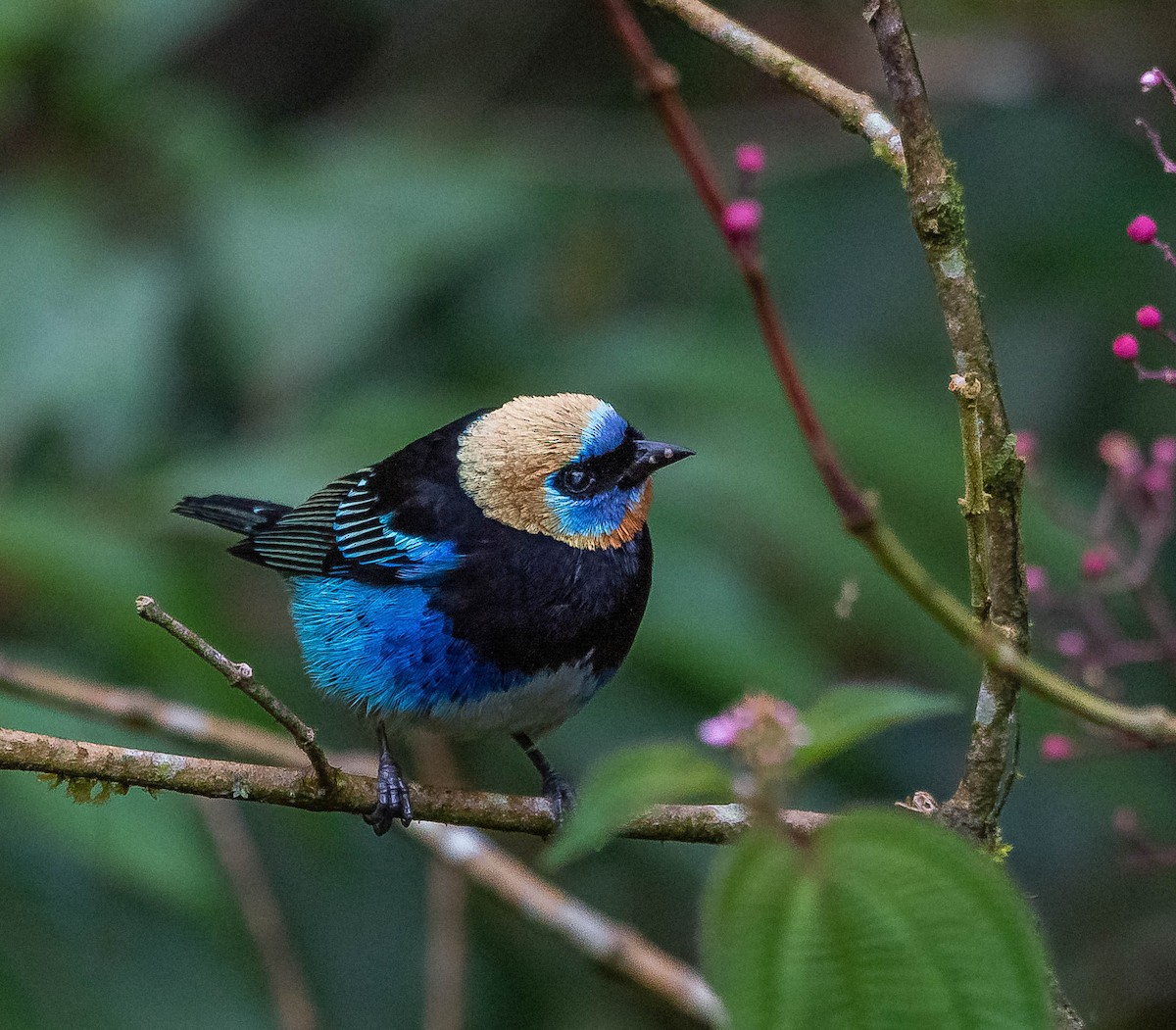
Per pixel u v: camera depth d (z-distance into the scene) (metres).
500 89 14.82
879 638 11.38
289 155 12.17
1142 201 13.22
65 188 11.77
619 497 9.17
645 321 12.16
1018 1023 3.60
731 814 6.97
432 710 9.19
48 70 11.87
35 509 9.91
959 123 14.01
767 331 4.22
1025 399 12.99
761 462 10.14
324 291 11.05
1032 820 12.69
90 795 7.20
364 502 9.59
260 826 11.35
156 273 11.34
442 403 10.75
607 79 14.80
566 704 9.30
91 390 10.90
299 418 11.30
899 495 10.23
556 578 9.01
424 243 11.36
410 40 15.05
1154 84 5.93
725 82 14.29
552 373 11.34
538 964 11.52
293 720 6.80
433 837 9.28
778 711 3.98
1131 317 13.05
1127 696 11.90
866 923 3.69
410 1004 11.04
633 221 13.71
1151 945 12.42
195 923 10.02
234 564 12.06
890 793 11.55
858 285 13.19
